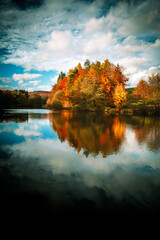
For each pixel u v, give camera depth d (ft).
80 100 139.85
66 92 176.55
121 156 18.16
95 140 25.99
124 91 109.81
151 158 17.63
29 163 15.52
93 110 127.13
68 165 15.12
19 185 11.10
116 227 7.32
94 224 7.47
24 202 9.07
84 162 16.02
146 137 28.96
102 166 15.02
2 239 6.55
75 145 22.74
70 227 7.26
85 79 128.98
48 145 22.56
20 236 6.71
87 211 8.36
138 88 115.96
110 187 11.03
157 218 7.94
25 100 286.25
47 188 10.73
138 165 15.49
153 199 9.63
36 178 12.26
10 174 12.94
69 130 35.58
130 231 7.08
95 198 9.61
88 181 11.91
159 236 6.84
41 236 6.73
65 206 8.76
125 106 111.55
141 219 7.85
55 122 51.19
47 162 15.87
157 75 101.81
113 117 73.31
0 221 7.54
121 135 30.53
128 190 10.69
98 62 163.22
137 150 20.68
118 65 128.36
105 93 126.41
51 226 7.30
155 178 12.67
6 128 38.19
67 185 11.20
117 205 8.94
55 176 12.67
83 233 6.94
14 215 7.96
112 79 125.90
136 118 69.72
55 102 187.52
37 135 29.76
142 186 11.29
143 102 110.11
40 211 8.29
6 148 20.90
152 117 75.82
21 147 21.44
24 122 51.16
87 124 46.44
